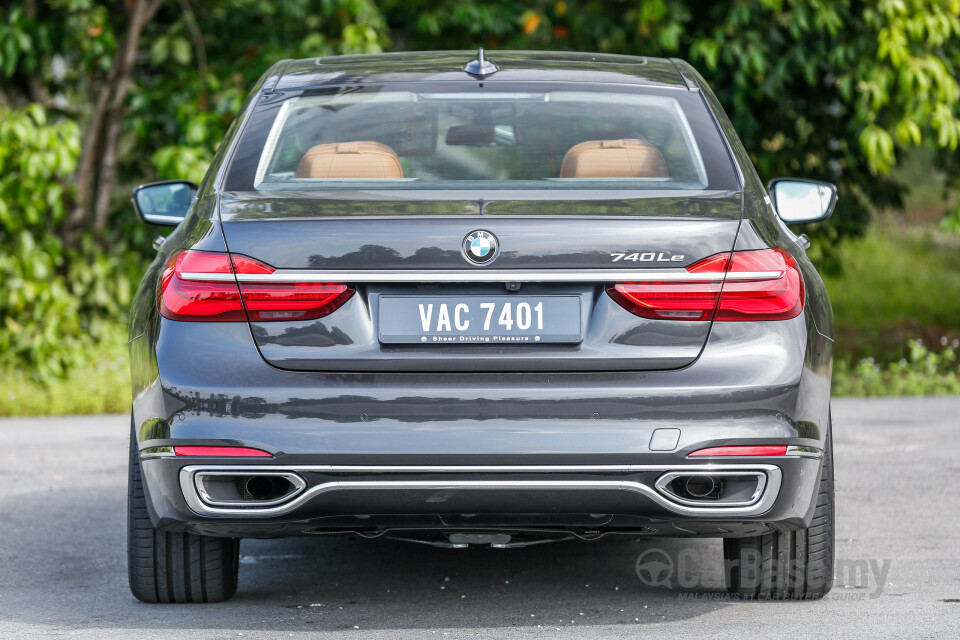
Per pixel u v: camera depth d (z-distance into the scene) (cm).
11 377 2761
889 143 2867
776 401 900
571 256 900
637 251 905
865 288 5059
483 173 1003
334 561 1275
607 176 1004
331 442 888
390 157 1017
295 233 915
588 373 895
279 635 991
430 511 905
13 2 2994
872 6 2831
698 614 1047
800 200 1245
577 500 898
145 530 1052
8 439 2180
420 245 902
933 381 2872
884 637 971
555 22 3325
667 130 1060
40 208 2805
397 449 884
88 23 3008
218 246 922
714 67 2914
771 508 917
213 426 896
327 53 3089
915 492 1598
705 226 926
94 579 1208
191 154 2862
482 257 898
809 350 930
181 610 1077
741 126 3083
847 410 2447
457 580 1186
